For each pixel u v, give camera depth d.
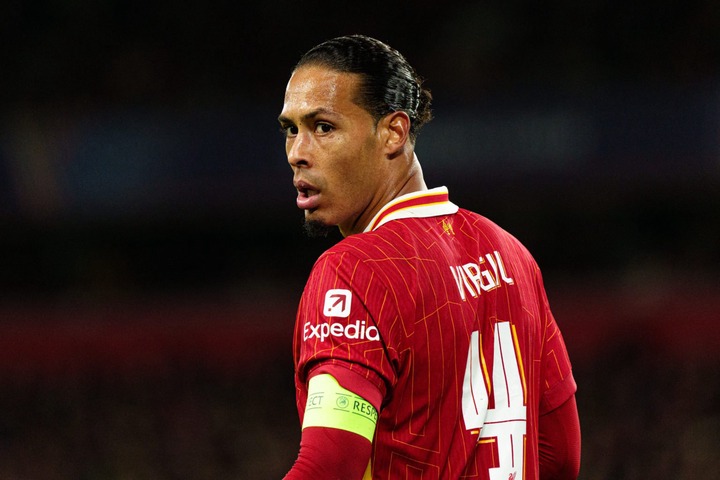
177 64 43.22
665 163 36.91
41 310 37.62
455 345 5.30
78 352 33.97
